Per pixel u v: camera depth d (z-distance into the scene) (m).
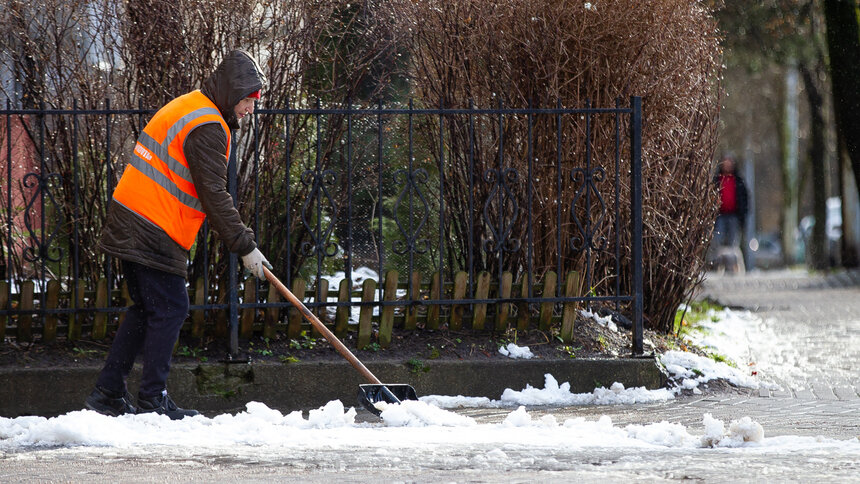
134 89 24.53
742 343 34.97
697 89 28.34
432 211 28.17
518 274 26.94
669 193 28.72
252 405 19.50
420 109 25.47
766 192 191.00
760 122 128.75
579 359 24.61
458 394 23.88
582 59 26.22
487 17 26.19
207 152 19.97
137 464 14.88
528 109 24.84
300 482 13.41
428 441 16.80
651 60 26.77
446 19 26.33
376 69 26.70
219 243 24.92
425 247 25.22
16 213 25.23
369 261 29.39
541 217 26.75
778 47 64.81
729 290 69.44
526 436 17.31
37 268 25.36
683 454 15.59
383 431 18.02
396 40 26.25
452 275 27.23
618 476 13.56
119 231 20.05
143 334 20.67
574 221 26.33
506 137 26.44
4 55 24.22
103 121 24.61
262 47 24.88
